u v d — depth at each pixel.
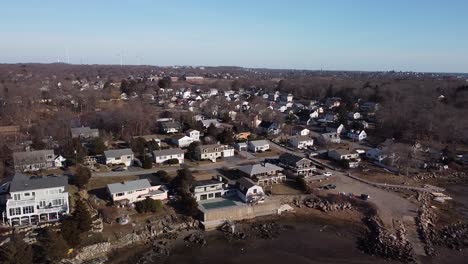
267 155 94.50
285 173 78.94
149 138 102.69
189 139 98.44
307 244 55.66
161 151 84.44
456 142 111.31
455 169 89.94
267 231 59.22
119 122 107.75
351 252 53.78
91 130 100.50
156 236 56.00
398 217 63.47
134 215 58.94
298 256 52.34
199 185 66.50
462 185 81.06
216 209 61.47
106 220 56.47
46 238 47.38
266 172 75.75
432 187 78.19
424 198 71.94
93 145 86.44
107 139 98.56
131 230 55.50
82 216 51.00
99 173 75.31
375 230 59.62
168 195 65.88
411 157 89.69
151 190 65.06
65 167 77.38
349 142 112.94
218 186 68.06
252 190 65.94
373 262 51.22
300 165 80.75
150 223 57.72
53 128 98.62
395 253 53.00
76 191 64.56
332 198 69.62
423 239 57.09
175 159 83.81
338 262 51.09
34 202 53.00
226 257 51.34
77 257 48.78
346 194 71.38
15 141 91.19
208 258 50.91
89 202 60.97
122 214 58.34
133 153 86.19
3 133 99.31
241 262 50.22
